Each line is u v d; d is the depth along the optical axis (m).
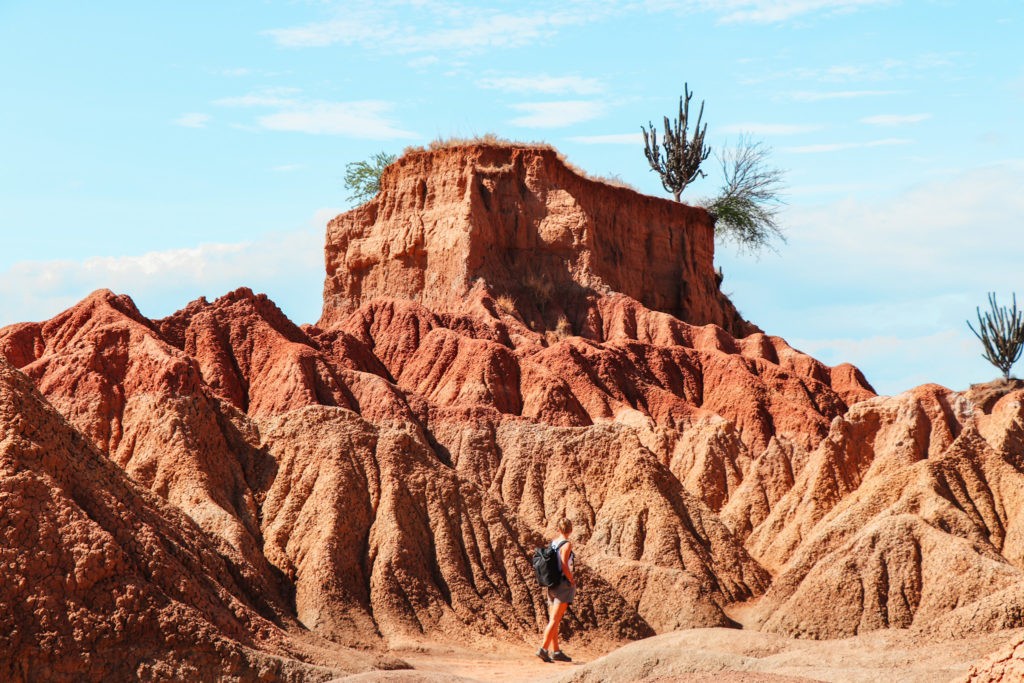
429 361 63.34
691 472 59.59
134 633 25.45
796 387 70.94
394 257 74.75
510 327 69.19
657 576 45.69
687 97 102.94
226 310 58.25
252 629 28.58
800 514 53.78
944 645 26.78
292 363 54.06
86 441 31.08
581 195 79.38
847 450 55.88
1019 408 52.88
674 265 83.94
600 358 66.19
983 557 42.00
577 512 50.84
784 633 42.16
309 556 40.28
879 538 43.62
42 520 26.05
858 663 26.11
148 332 48.03
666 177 103.88
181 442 42.81
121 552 26.52
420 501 43.81
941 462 50.50
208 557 31.83
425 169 76.56
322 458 44.50
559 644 40.38
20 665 24.22
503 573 42.34
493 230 74.19
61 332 52.25
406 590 40.12
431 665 34.03
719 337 76.00
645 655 25.52
